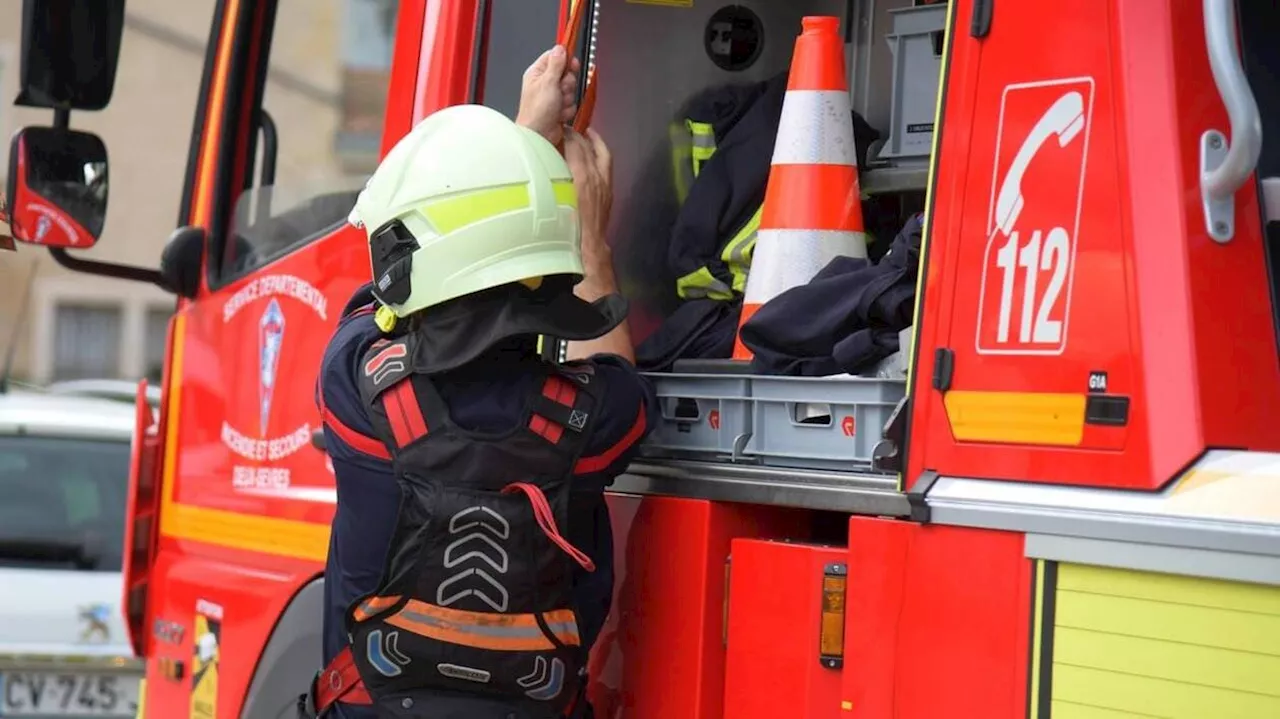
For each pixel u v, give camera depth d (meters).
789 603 5.20
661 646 5.63
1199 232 4.28
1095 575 4.29
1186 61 4.32
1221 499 4.07
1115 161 4.38
